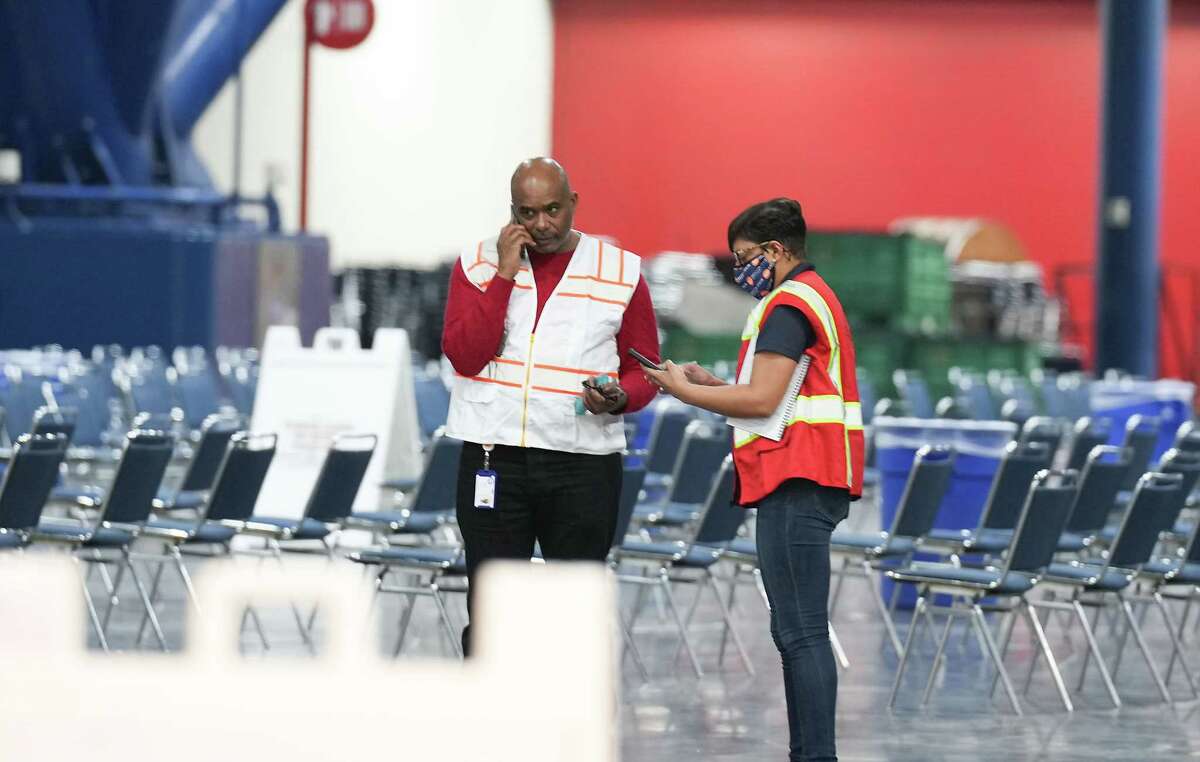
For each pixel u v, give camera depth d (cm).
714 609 2391
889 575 1803
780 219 1212
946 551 2303
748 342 1227
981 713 1752
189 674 370
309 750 368
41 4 4444
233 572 404
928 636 2216
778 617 1200
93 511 2670
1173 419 3691
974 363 4984
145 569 2516
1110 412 4044
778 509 1189
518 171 1219
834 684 1191
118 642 1953
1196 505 2495
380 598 2323
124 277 4353
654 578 1927
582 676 366
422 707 367
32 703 371
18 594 396
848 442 1195
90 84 4531
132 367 3406
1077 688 1914
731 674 1914
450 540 2630
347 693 369
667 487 2716
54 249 4384
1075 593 1859
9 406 2656
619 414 1245
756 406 1168
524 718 366
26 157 4547
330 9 4553
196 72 4888
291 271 4569
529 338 1238
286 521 2002
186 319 4353
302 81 4597
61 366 3356
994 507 1997
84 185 4581
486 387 1245
